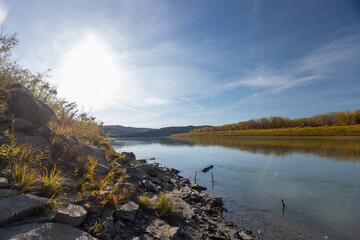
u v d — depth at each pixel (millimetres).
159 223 4527
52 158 4961
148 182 6984
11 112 5293
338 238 5949
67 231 2838
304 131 71125
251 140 61500
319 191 10719
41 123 5984
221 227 5965
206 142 61188
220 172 16000
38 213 3006
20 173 3576
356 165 17688
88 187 4547
